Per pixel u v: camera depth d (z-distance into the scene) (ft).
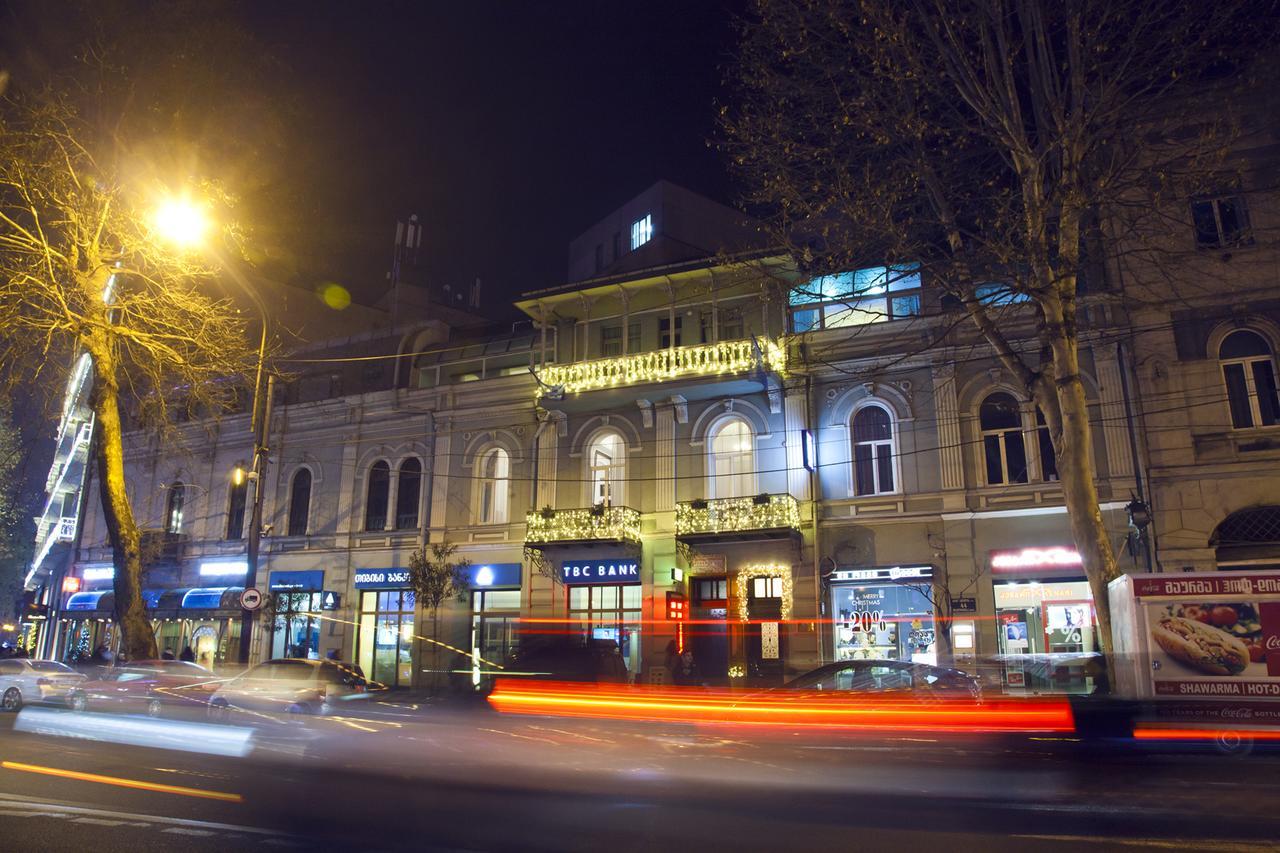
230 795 28.86
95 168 64.75
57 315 65.16
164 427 86.79
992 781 30.73
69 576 116.16
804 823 24.54
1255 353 66.13
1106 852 21.38
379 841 22.53
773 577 78.18
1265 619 40.11
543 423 89.10
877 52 50.60
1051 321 51.24
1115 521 66.59
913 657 71.10
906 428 75.20
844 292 79.00
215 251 66.28
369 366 104.42
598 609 83.92
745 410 81.35
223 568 103.19
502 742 40.22
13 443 130.41
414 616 91.71
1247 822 24.71
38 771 33.53
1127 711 36.32
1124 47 49.16
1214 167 57.21
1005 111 50.62
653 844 22.15
